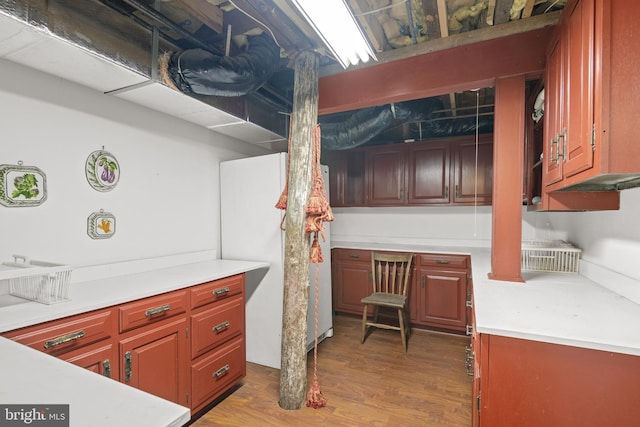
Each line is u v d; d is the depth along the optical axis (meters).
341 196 3.97
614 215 1.65
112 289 1.63
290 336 1.99
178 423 0.63
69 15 1.35
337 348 2.83
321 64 2.28
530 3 1.63
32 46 1.38
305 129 2.02
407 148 3.62
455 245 3.68
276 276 2.50
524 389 1.17
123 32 1.57
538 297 1.53
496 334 1.17
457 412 1.92
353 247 3.57
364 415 1.90
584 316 1.27
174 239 2.41
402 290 3.31
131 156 2.11
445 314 3.16
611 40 1.00
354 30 1.49
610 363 1.07
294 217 2.01
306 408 1.98
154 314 1.63
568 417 1.12
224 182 2.76
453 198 3.41
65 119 1.76
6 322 1.14
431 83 1.98
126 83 1.77
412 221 3.91
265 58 2.02
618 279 1.58
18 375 0.79
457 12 1.75
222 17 1.94
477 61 1.86
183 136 2.48
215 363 1.99
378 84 2.12
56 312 1.26
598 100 1.02
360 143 3.18
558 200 1.66
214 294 1.99
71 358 1.31
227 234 2.75
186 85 1.84
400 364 2.53
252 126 2.58
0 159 1.53
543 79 1.82
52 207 1.72
